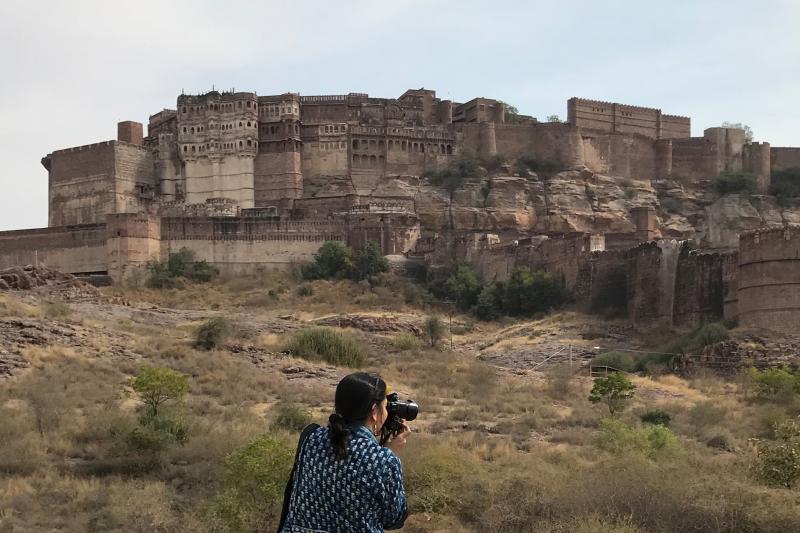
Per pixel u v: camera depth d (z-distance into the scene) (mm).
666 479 17422
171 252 91250
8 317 42531
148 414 26422
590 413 34438
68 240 90750
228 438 24406
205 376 38562
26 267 61562
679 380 46531
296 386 39312
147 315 60594
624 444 25594
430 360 53094
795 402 36281
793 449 19453
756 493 16562
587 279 71312
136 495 19125
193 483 21297
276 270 92875
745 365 46406
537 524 16484
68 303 58844
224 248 92625
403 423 7512
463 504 18516
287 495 7094
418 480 19391
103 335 44250
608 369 52438
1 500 19078
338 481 6680
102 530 17281
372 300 81312
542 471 20359
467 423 31672
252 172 107688
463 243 91625
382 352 55938
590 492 17109
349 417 6992
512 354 59906
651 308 63219
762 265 50062
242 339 52531
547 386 44375
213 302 80312
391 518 6820
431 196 107562
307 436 7059
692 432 30609
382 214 95625
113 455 23344
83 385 32688
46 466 22438
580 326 65875
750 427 31297
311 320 70688
